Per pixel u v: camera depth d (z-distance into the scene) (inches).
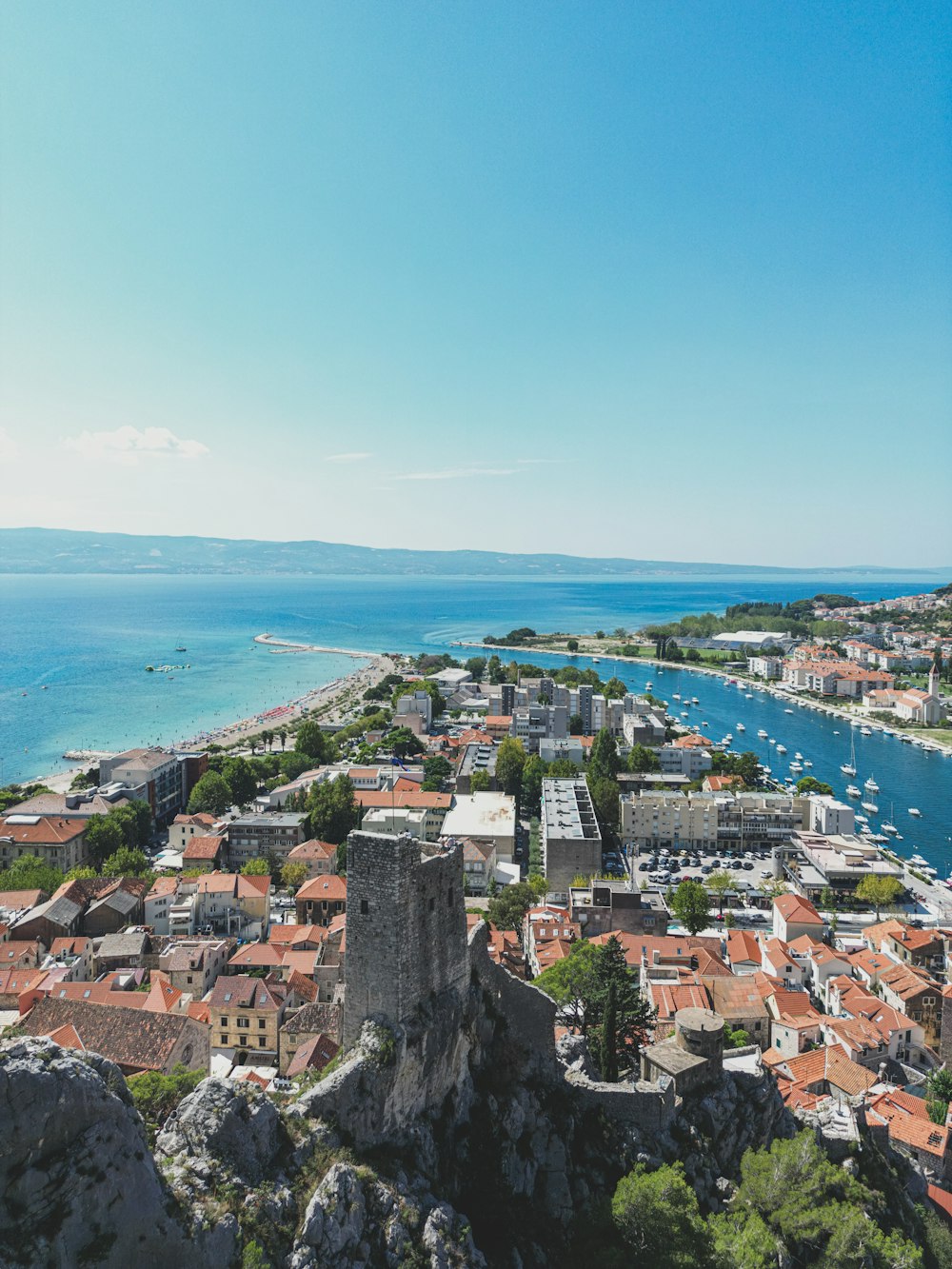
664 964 5689.0
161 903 6638.8
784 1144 2851.9
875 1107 3909.9
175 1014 4055.1
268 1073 4252.0
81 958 5467.5
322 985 5236.2
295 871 7790.4
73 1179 1690.5
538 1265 2349.9
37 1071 1699.1
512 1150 2536.9
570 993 4441.4
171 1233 1807.3
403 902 2349.9
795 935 6441.9
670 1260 2338.8
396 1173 2192.4
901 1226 2908.5
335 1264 1951.3
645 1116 2802.7
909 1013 5280.5
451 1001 2522.1
